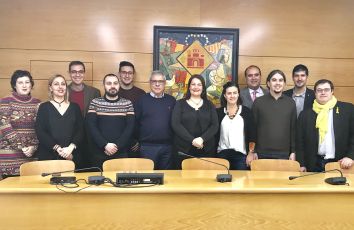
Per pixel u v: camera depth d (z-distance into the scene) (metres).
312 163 3.31
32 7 4.04
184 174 2.64
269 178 2.49
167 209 2.12
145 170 2.88
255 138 3.42
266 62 4.30
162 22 4.19
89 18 4.12
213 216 2.14
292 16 4.31
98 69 4.15
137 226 2.12
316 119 3.28
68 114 3.26
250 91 3.96
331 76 4.38
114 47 4.16
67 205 2.10
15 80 3.26
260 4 4.28
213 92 4.22
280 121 3.36
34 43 4.07
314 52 4.35
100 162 3.25
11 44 4.04
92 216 2.11
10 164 3.20
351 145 3.26
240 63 4.28
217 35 4.20
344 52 4.38
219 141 3.43
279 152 3.37
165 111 3.43
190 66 4.19
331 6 4.34
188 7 4.20
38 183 2.27
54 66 4.09
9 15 4.03
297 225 2.16
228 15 4.24
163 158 3.42
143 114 3.44
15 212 2.09
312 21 4.33
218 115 3.45
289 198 2.15
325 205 2.16
